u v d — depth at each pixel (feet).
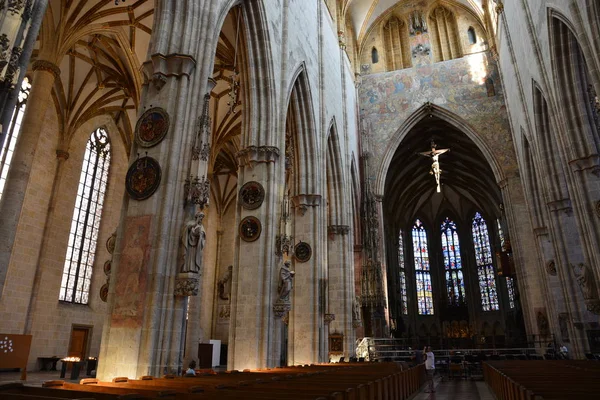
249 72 53.67
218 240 118.62
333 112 82.58
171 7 37.63
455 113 104.42
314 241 65.10
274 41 56.54
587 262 51.78
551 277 79.61
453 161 141.28
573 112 54.08
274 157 52.03
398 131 107.24
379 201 102.63
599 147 52.47
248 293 47.39
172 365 30.12
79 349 77.15
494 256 157.07
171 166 32.91
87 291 80.94
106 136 87.71
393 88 110.93
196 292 31.73
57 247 73.72
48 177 73.41
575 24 44.75
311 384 23.59
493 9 98.32
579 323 62.49
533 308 88.12
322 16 81.71
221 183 119.85
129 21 67.51
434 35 114.93
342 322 75.25
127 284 31.17
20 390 18.69
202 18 38.70
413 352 84.12
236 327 46.70
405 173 142.92
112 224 86.74
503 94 100.68
